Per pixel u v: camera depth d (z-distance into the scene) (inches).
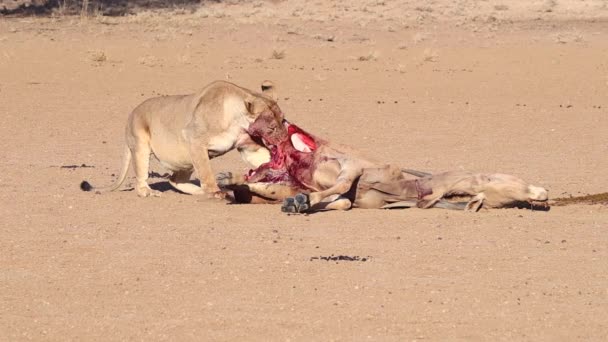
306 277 641.6
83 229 786.8
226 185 864.9
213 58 2341.3
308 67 2224.4
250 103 864.3
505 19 3307.1
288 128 864.9
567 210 850.1
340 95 1872.5
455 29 3011.8
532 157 1248.8
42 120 1589.6
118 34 2763.3
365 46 2600.9
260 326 545.3
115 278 643.5
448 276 645.9
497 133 1472.7
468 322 552.7
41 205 891.4
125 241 744.3
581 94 1895.9
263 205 878.4
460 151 1305.4
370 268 663.1
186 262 681.0
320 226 790.5
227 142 880.3
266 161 888.3
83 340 527.2
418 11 3494.1
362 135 1448.1
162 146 920.3
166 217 834.2
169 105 914.1
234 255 699.4
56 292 614.2
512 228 777.6
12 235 765.3
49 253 709.3
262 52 2454.5
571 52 2465.6
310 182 853.8
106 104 1768.0
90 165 1182.9
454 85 1996.8
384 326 545.0
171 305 585.9
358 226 787.4
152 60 2253.9
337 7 3563.0
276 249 716.0
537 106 1756.9
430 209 842.8
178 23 3056.1
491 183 829.2
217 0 3732.8
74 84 1979.6
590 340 525.3
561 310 575.2
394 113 1670.8
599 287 621.9
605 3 3570.4
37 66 2176.4
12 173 1101.1
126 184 1032.8
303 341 520.7
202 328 542.9
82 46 2497.5
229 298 597.6
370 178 840.9
